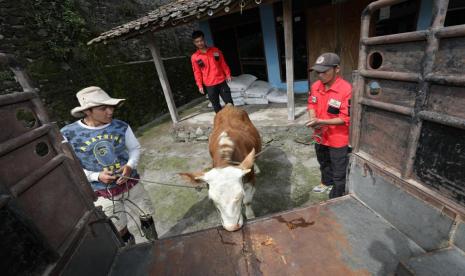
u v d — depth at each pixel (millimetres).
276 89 7105
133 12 9078
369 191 1743
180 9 4840
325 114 2512
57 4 6141
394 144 1484
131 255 1639
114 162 2180
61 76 6117
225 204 1791
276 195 3447
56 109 5984
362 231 1537
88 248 1452
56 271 1170
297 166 4102
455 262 1130
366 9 1489
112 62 7566
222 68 5527
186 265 1479
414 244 1419
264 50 7188
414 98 1289
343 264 1334
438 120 1139
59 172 1408
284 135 4945
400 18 5047
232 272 1387
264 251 1479
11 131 1146
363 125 1744
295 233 1572
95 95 1993
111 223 1775
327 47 6184
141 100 8203
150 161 5379
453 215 1176
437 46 1112
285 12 4156
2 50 5145
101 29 7543
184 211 3537
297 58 6910
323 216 1691
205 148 5574
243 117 3453
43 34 5832
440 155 1203
